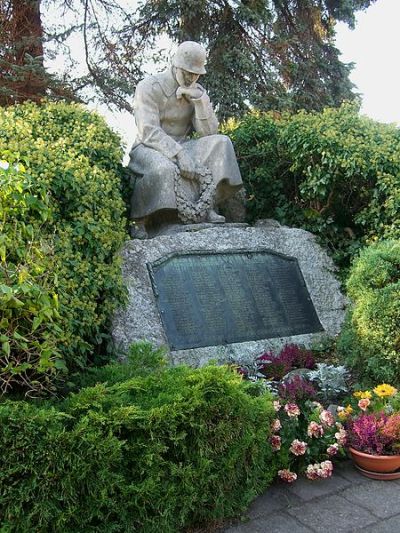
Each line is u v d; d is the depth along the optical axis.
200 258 5.09
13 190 3.05
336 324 5.45
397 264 4.58
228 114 12.82
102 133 5.44
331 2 14.76
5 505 2.33
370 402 3.70
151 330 4.48
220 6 13.15
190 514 2.77
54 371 3.06
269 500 3.10
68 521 2.43
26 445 2.34
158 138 5.57
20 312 2.84
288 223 6.59
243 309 5.04
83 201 4.17
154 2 12.79
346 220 6.33
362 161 5.71
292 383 3.83
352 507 3.01
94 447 2.43
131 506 2.56
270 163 6.97
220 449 2.76
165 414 2.60
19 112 5.57
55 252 3.78
